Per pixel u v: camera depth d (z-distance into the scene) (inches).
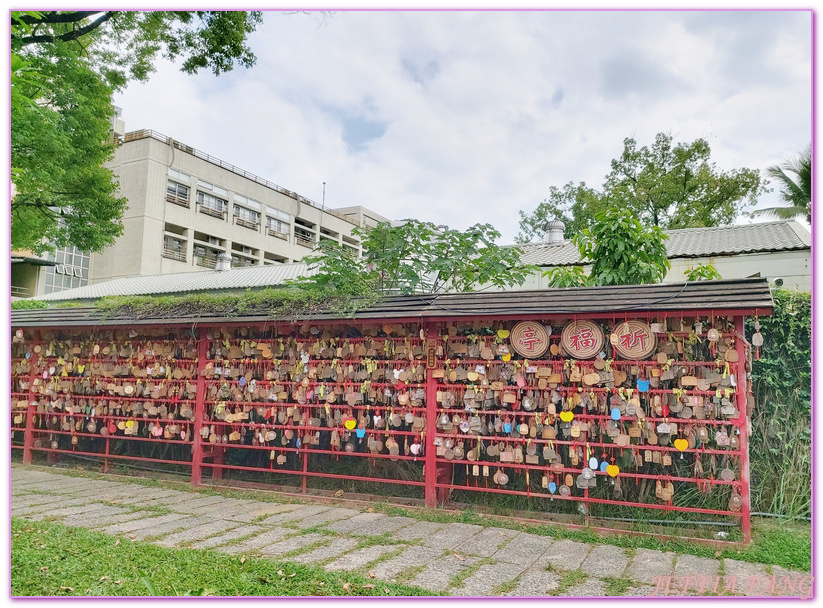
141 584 147.4
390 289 299.0
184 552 171.0
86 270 1366.9
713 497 211.0
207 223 1507.1
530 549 183.3
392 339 245.9
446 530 203.6
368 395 250.8
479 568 165.0
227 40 431.2
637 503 203.8
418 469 252.8
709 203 915.4
